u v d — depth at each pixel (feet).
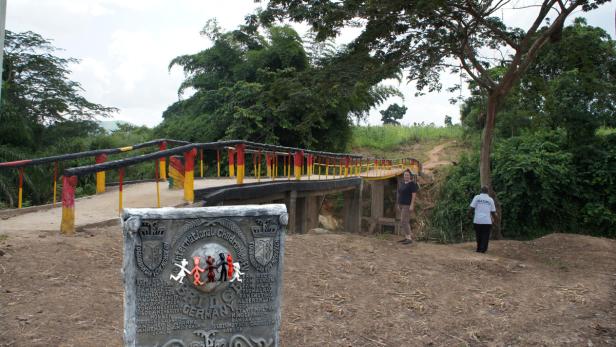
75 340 15.40
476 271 27.02
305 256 26.53
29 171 63.98
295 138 95.40
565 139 75.36
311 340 17.49
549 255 35.76
